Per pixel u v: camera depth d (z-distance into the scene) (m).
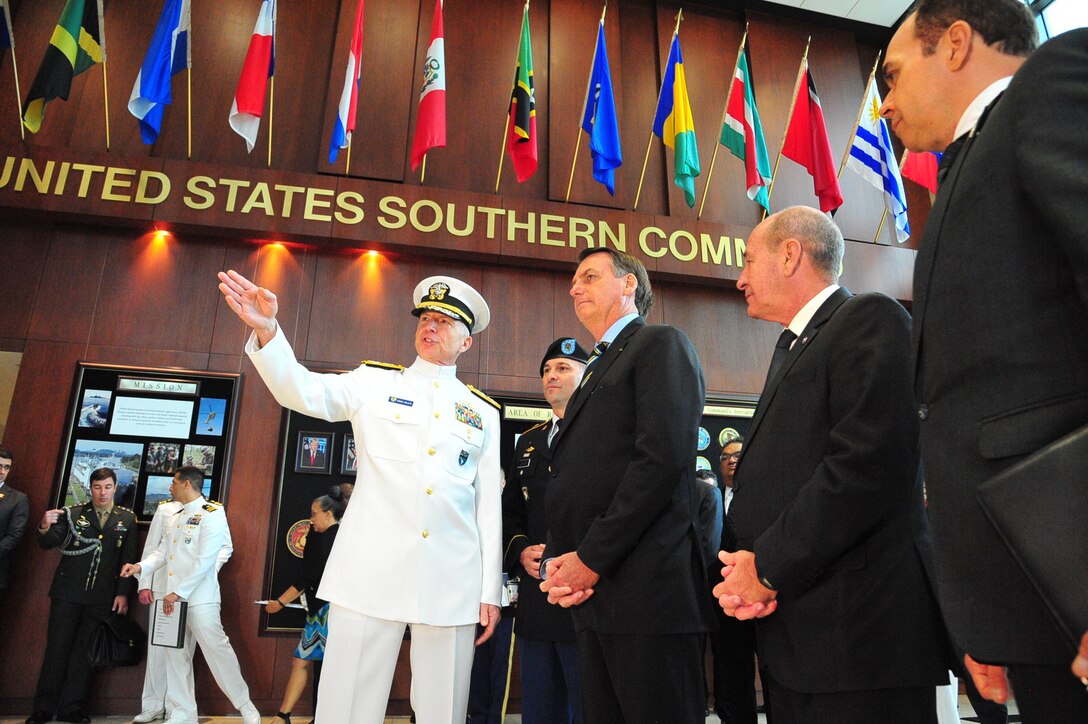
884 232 6.65
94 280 5.09
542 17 6.73
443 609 1.94
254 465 4.94
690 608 1.39
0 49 4.94
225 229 5.18
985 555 0.79
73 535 4.41
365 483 2.05
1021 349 0.77
